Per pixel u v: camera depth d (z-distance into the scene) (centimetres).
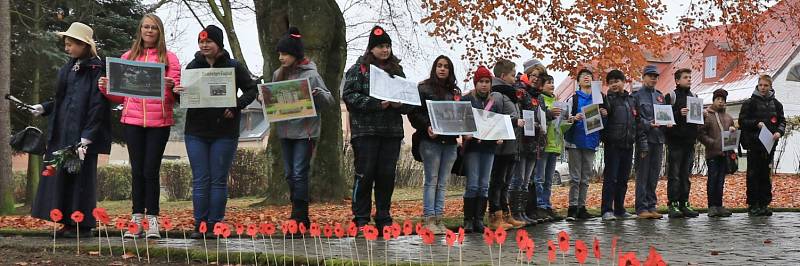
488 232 490
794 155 2769
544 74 998
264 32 1581
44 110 763
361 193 806
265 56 1585
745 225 977
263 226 613
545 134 1005
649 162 1102
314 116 778
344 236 789
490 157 870
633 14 1948
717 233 870
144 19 755
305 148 795
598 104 1035
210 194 765
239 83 769
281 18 1562
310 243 716
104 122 753
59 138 743
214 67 755
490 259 602
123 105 762
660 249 708
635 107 1081
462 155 871
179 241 716
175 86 743
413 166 2925
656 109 1078
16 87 2442
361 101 782
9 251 650
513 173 968
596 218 1098
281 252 626
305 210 805
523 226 955
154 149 744
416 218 1094
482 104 886
